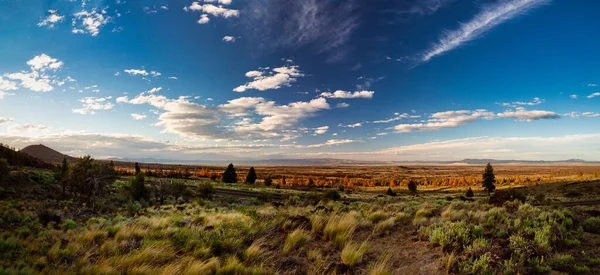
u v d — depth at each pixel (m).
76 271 6.55
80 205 29.41
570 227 8.91
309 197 42.34
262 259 7.34
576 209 12.82
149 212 23.50
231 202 41.19
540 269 5.89
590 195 62.28
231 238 8.28
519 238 7.05
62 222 15.20
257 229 9.37
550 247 6.79
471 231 8.12
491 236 8.10
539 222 8.91
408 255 7.45
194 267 6.36
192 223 11.45
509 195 16.92
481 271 5.86
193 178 141.25
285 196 51.03
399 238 8.92
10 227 11.93
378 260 7.19
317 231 9.62
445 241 7.53
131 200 34.97
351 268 6.77
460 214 10.98
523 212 10.71
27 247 8.12
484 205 15.31
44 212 15.70
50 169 92.44
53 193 39.59
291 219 10.52
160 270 6.43
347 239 8.66
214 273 6.58
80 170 35.84
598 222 8.92
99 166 37.06
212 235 8.57
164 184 43.34
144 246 7.96
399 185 176.38
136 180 39.34
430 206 15.68
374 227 9.92
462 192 107.00
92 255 7.87
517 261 6.27
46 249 8.10
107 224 12.49
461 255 6.73
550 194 72.06
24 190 38.28
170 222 11.94
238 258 7.27
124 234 9.45
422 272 6.39
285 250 7.78
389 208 15.70
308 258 7.40
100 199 33.34
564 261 6.28
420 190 130.75
